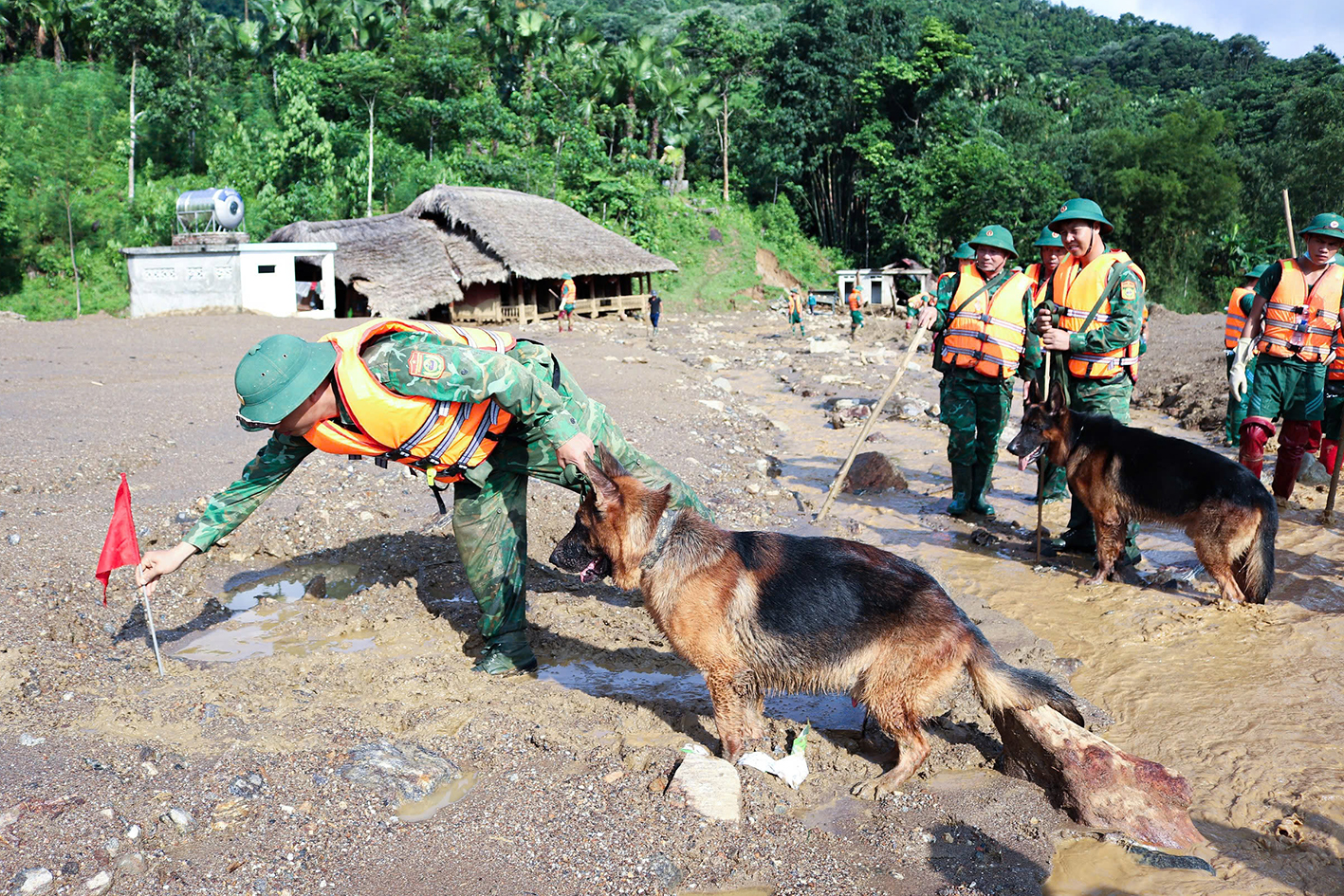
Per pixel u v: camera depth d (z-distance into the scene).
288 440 4.42
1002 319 8.00
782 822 3.67
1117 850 3.54
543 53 62.75
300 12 58.16
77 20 53.22
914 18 88.00
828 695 5.07
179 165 50.84
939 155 56.22
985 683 3.97
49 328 20.72
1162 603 6.13
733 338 33.25
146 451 9.27
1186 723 4.46
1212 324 24.08
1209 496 5.94
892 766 4.22
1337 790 3.81
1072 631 5.71
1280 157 60.44
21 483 7.88
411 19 62.19
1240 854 3.50
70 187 43.66
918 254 56.28
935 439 12.34
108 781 3.57
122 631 5.41
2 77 47.41
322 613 5.80
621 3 132.88
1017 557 7.32
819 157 64.50
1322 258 7.93
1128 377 7.41
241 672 4.85
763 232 62.81
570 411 5.02
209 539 4.56
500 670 5.00
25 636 5.08
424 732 4.31
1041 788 3.98
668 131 66.88
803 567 4.05
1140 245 54.88
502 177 52.62
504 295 35.75
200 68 51.72
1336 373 8.54
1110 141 55.22
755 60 67.25
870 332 34.28
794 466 10.72
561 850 3.40
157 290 29.73
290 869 3.20
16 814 3.27
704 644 4.04
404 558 6.70
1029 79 84.50
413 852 3.35
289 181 47.81
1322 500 8.59
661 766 4.02
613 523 4.00
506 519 4.91
